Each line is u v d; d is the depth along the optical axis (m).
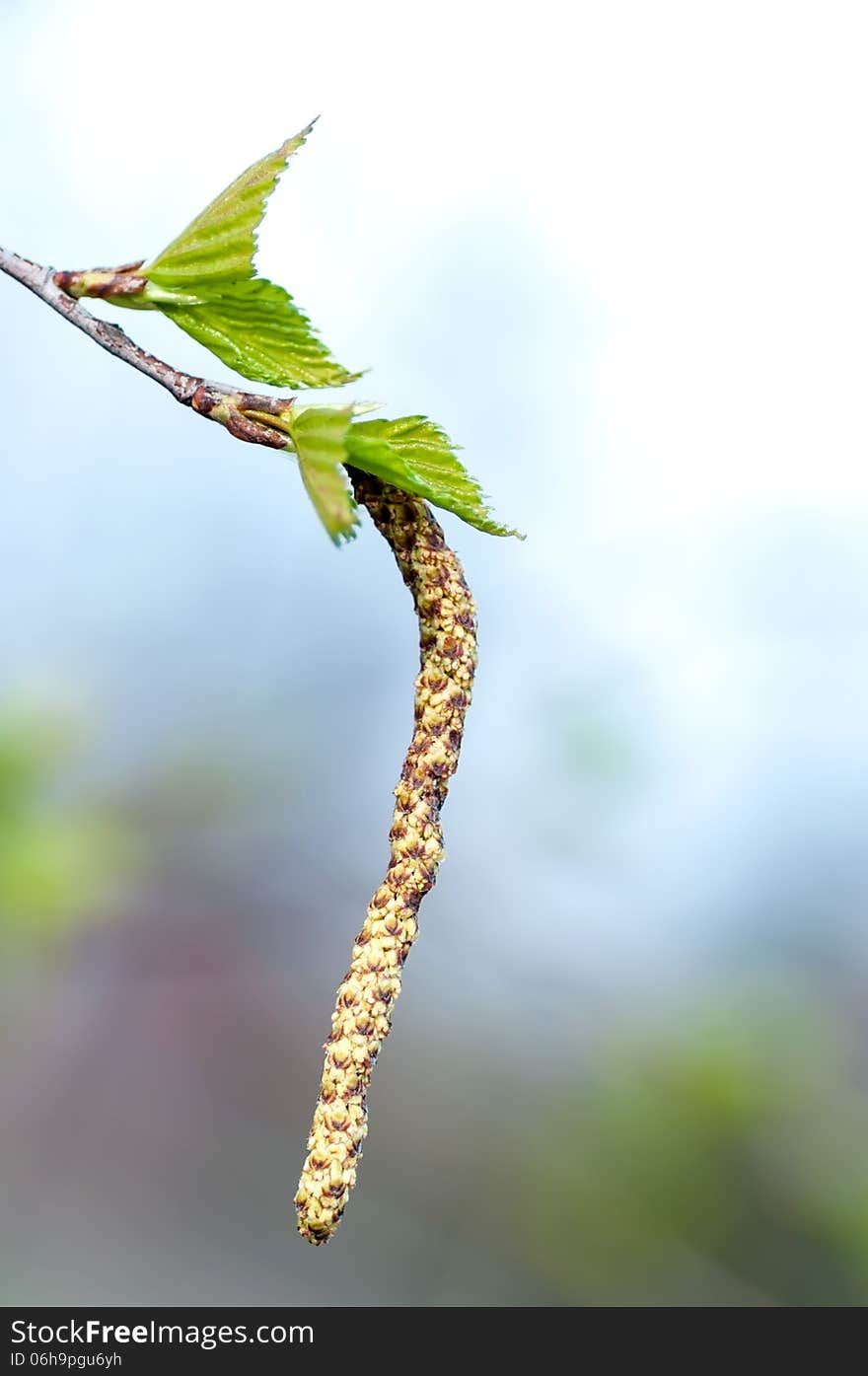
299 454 0.43
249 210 0.44
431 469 0.44
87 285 0.44
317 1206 0.43
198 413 0.43
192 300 0.44
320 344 0.44
